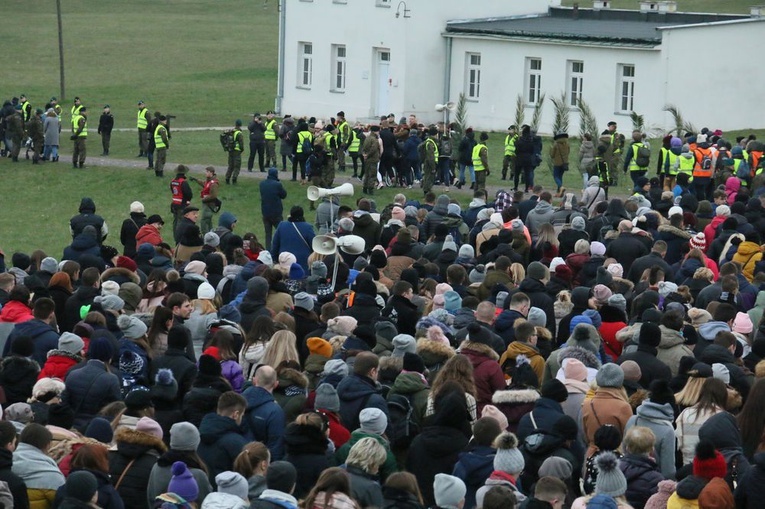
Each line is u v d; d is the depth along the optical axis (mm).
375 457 14680
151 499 14758
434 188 56844
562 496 13484
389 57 80250
